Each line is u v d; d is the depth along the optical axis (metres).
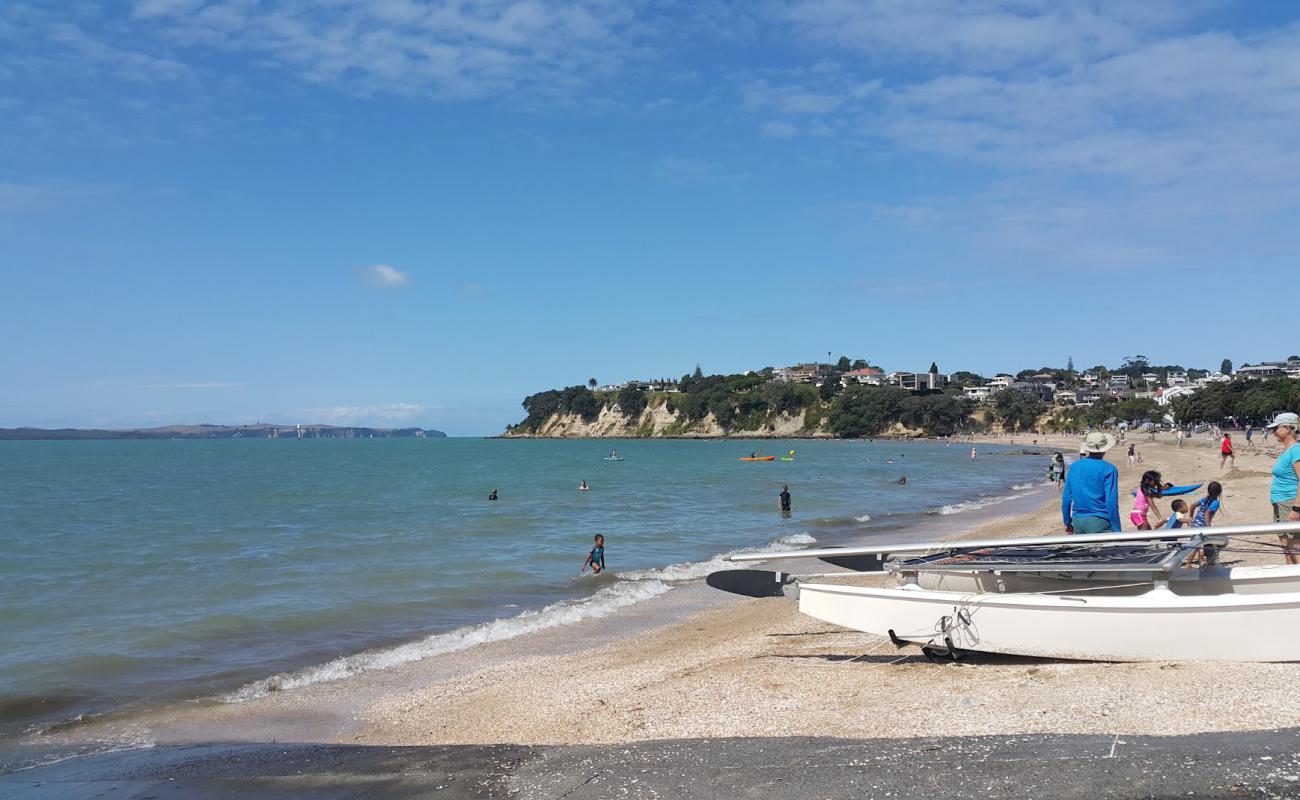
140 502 44.75
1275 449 58.72
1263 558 13.61
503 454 138.88
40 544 26.25
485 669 11.70
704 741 7.22
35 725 9.61
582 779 6.55
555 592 17.48
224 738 9.10
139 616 15.17
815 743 6.76
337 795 6.93
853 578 17.91
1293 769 5.11
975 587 9.03
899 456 113.62
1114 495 9.02
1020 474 70.00
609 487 55.12
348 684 11.13
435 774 7.19
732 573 10.74
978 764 5.78
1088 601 8.01
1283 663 7.28
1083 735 6.12
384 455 135.88
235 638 13.63
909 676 8.64
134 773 7.86
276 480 67.00
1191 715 6.27
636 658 11.84
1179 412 150.62
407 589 17.70
